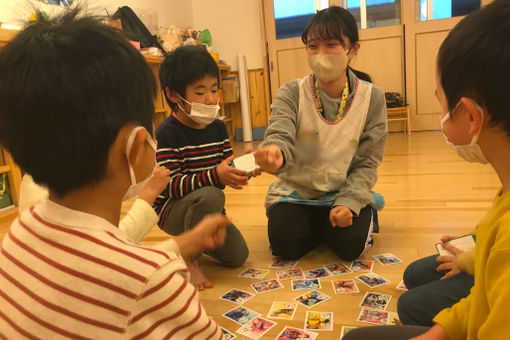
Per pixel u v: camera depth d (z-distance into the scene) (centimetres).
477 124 58
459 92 58
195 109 161
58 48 49
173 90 162
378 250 183
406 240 192
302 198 179
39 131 48
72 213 52
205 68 159
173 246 82
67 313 48
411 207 240
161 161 162
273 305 141
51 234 51
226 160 160
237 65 601
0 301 51
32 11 65
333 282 155
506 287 51
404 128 551
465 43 56
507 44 52
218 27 602
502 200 59
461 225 206
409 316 112
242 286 157
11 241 54
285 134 167
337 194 176
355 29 171
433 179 300
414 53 532
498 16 54
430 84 536
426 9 520
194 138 170
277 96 185
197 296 55
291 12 566
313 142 175
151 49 384
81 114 48
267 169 151
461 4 512
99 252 49
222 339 59
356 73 198
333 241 175
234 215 248
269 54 584
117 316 48
